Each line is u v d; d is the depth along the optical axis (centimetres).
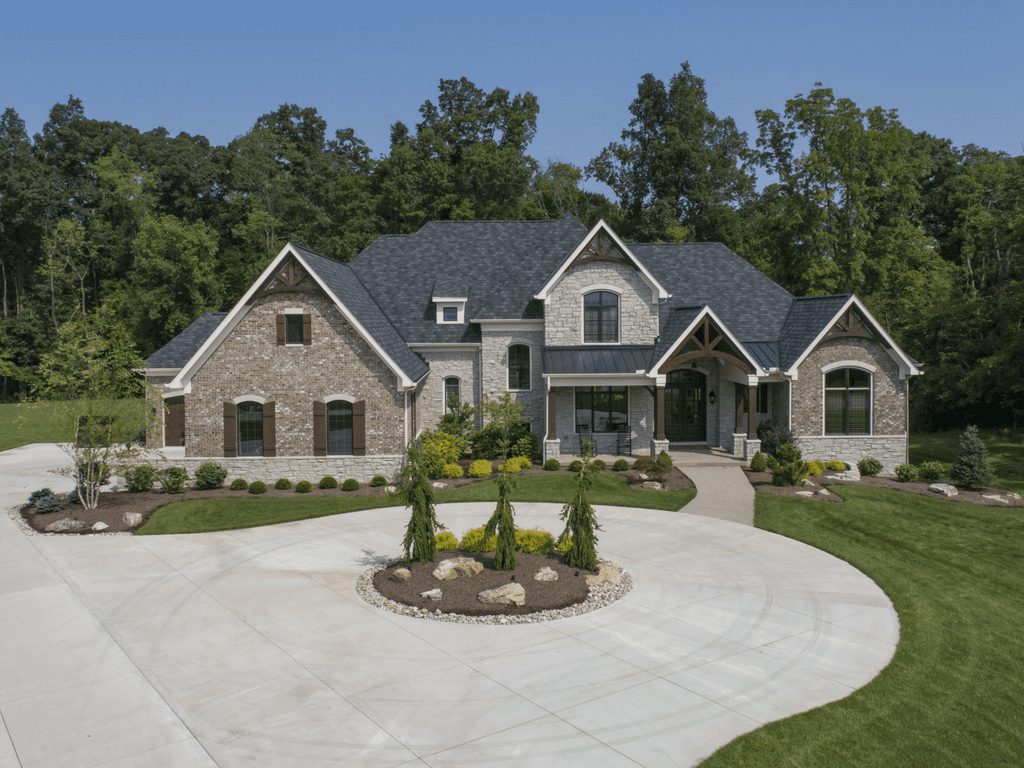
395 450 3047
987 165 5828
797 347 3369
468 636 1479
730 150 7725
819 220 5247
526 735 1110
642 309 3466
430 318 3741
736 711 1187
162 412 3494
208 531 2347
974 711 1199
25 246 8644
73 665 1362
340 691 1250
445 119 7562
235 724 1146
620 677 1302
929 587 1812
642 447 3544
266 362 3016
